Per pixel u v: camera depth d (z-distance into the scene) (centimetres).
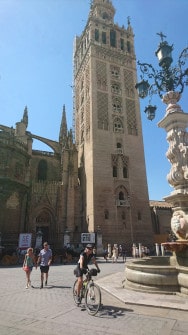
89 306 730
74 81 6172
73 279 1442
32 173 4606
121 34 5794
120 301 839
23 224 3628
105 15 6088
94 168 4162
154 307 754
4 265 2356
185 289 861
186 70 1230
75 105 5875
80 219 4284
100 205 3956
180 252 1053
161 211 4856
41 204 3988
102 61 5181
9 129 4478
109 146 4456
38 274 1695
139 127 4947
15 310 754
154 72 1315
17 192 3572
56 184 4200
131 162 4544
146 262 1258
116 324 610
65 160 4434
